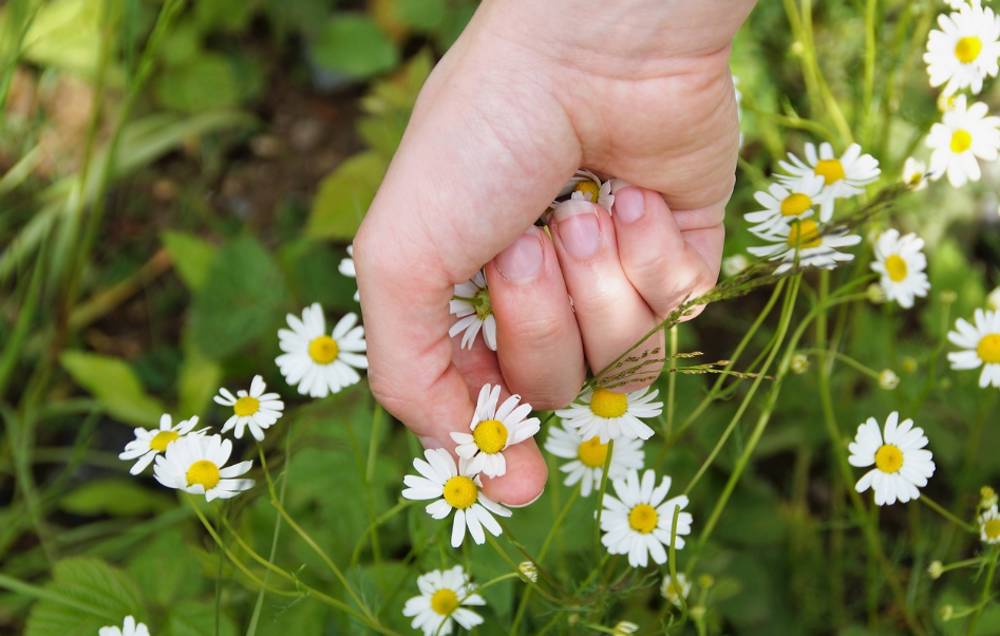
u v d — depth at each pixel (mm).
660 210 447
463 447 437
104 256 731
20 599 583
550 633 512
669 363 491
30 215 715
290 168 776
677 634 516
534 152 425
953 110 501
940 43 497
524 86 422
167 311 719
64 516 644
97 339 706
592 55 420
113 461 649
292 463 547
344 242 672
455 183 424
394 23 779
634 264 445
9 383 671
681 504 470
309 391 496
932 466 463
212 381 620
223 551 461
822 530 609
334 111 797
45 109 747
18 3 638
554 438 483
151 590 528
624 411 459
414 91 659
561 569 509
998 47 493
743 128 638
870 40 539
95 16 735
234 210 759
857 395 631
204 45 796
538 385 454
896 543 599
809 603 576
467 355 473
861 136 572
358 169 640
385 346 439
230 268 631
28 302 616
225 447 459
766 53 655
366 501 546
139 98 759
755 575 572
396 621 513
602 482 465
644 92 427
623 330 450
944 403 583
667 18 414
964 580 569
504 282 435
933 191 647
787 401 603
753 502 586
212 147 775
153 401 628
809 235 464
